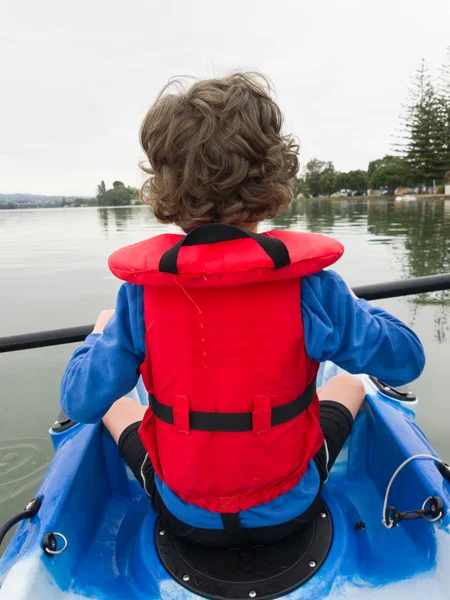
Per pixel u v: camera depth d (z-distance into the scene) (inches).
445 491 31.9
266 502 27.5
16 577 26.9
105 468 42.3
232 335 24.1
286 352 24.7
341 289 25.5
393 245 255.6
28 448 74.4
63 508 32.6
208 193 23.2
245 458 26.1
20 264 219.9
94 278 185.3
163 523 30.8
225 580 27.7
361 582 28.5
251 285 23.6
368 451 43.2
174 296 24.2
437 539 29.9
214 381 24.9
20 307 148.6
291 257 22.5
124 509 41.0
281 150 24.7
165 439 27.5
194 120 22.9
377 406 41.9
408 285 47.6
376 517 38.1
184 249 22.4
